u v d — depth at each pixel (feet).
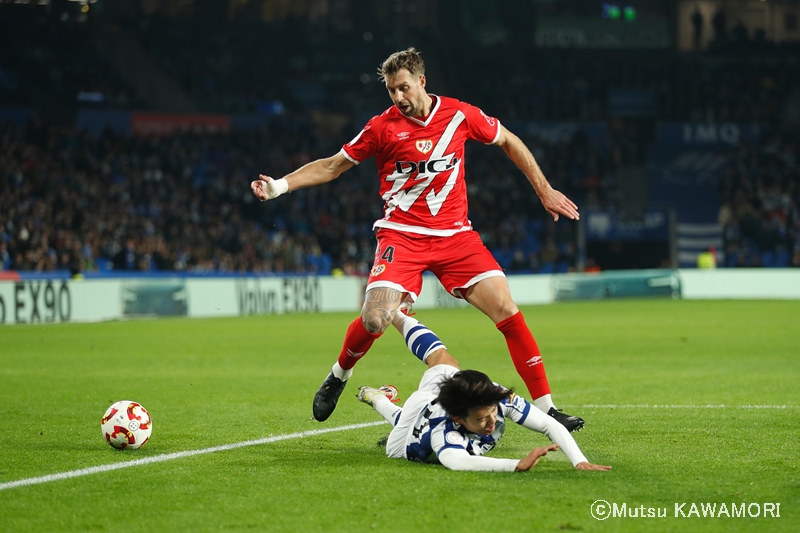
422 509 48.42
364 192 413.18
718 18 509.35
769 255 427.74
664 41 513.45
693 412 85.20
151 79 449.48
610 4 510.58
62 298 238.68
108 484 55.31
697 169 468.75
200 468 59.88
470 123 71.77
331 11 495.82
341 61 485.97
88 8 451.12
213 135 415.44
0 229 300.61
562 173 443.73
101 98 419.74
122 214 339.16
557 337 184.96
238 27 480.23
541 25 510.17
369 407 91.09
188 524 46.42
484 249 72.54
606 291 370.12
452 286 72.64
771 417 81.46
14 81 410.11
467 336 192.85
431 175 71.10
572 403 92.84
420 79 69.82
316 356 149.79
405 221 72.33
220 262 333.01
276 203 391.04
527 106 479.41
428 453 60.39
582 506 48.88
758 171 460.55
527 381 71.05
